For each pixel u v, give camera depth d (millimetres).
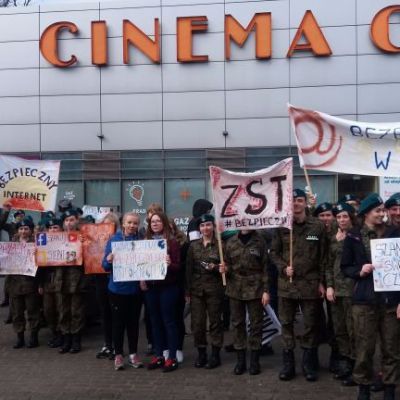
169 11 17234
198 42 17125
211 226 6414
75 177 17734
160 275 6145
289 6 16781
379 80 16547
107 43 17469
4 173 7910
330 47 16672
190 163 17250
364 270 4902
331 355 6203
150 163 17438
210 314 6379
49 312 7395
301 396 5379
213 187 6094
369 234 5047
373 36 16422
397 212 5234
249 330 6148
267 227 5902
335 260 5730
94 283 7938
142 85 17375
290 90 16828
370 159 6730
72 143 17703
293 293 5820
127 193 17547
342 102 16656
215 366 6379
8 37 17875
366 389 5047
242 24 16953
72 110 17672
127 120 17484
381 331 5055
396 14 16453
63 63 17547
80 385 5816
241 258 6051
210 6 17047
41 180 7922
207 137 17156
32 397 5480
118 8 17422
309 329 5871
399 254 4824
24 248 7203
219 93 17078
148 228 6406
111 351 6859
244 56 16953
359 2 16578
